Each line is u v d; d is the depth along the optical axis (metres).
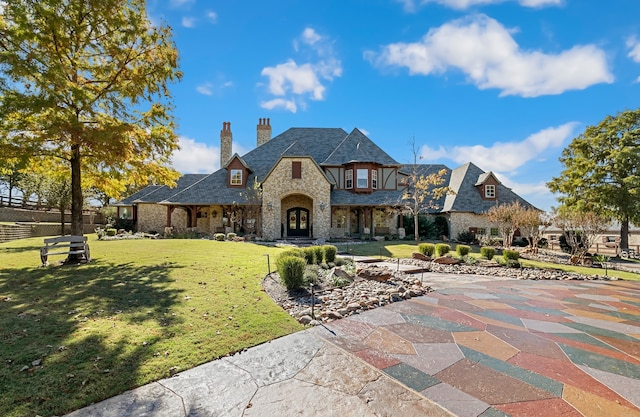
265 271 10.09
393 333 5.71
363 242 24.08
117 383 3.59
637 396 3.73
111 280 8.30
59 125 9.47
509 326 6.31
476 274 13.15
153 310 6.03
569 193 27.86
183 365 4.10
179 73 12.38
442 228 28.66
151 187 32.59
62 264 10.58
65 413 3.07
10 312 5.69
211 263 11.12
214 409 3.24
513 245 26.69
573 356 4.89
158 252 13.55
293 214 26.95
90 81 11.64
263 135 34.12
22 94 9.56
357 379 3.96
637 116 24.84
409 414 3.24
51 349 4.28
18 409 3.06
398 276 10.68
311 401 3.44
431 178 26.69
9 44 9.73
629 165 24.80
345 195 27.25
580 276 13.38
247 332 5.24
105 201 44.69
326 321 6.23
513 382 4.00
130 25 11.15
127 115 12.20
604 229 18.89
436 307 7.60
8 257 11.95
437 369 4.31
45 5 9.78
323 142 31.23
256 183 26.11
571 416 3.29
